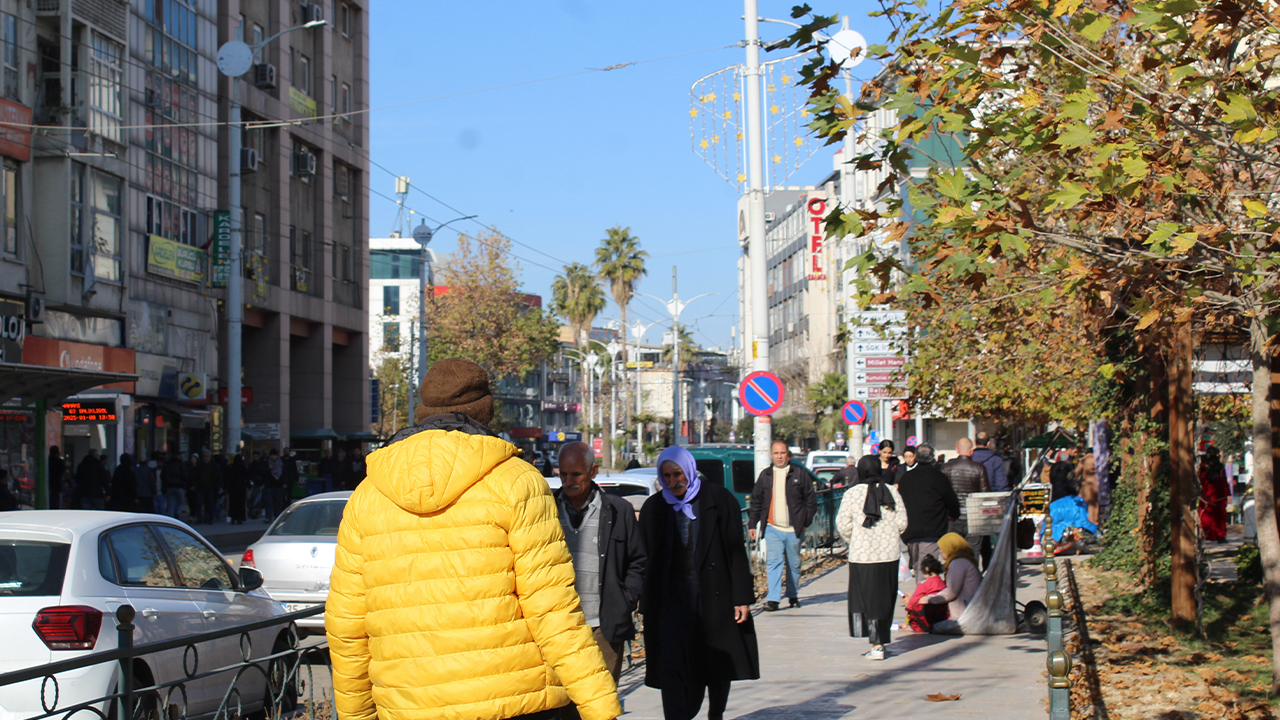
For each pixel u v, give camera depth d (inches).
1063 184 246.2
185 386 1380.4
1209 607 481.1
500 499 132.1
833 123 296.8
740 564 284.5
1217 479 784.9
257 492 1352.1
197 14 1462.8
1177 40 243.8
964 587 466.0
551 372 4618.6
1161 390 486.9
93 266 1202.6
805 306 3083.2
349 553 135.4
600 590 257.6
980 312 648.4
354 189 1959.9
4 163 1085.8
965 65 274.1
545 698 133.0
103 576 265.9
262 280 1587.1
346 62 1930.4
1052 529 742.5
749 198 725.9
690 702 277.4
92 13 1196.5
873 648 401.4
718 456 749.3
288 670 249.6
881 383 780.6
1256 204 230.1
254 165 1566.2
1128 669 361.7
